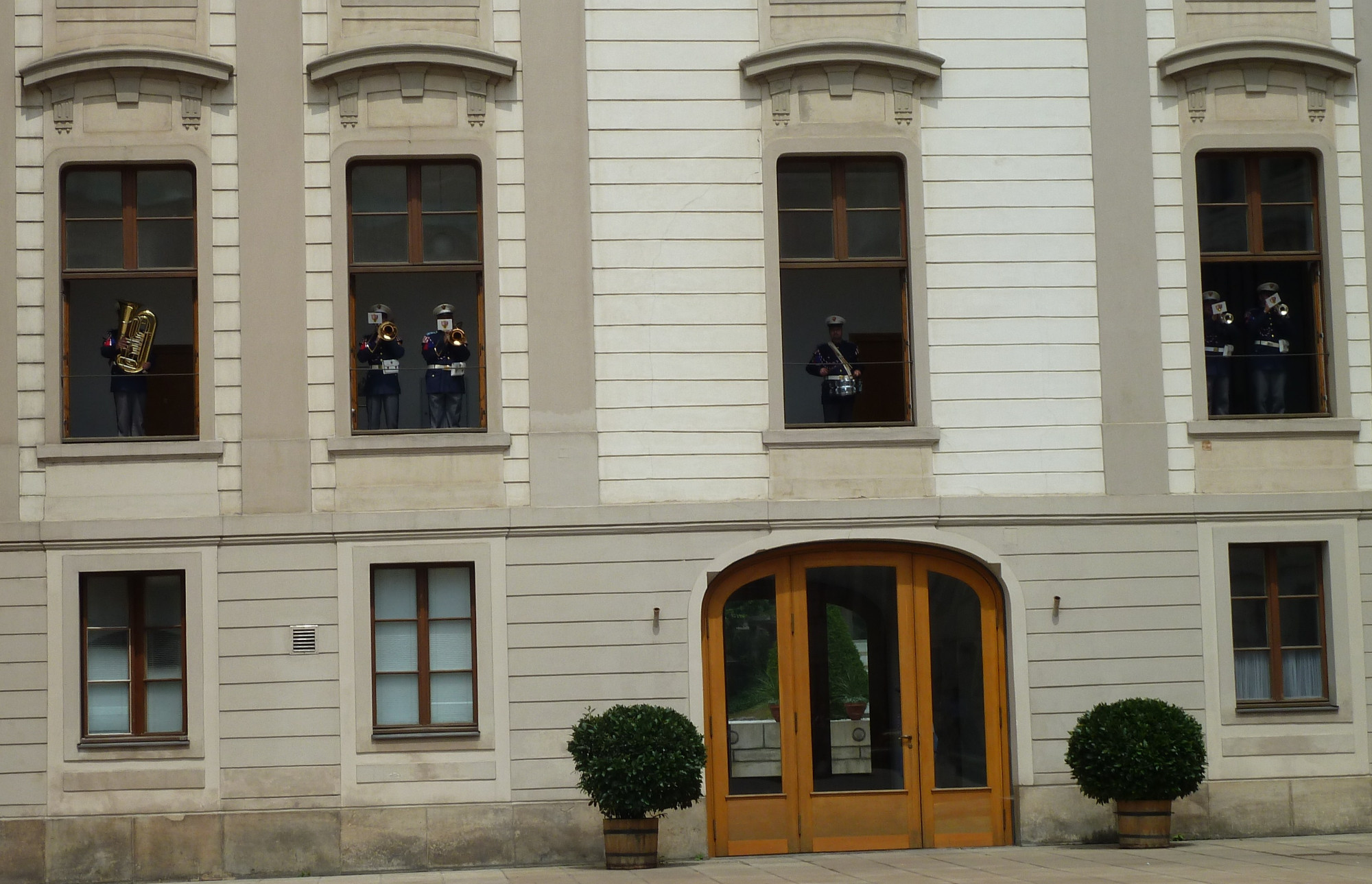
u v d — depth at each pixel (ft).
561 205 46.44
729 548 46.11
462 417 46.55
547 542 45.60
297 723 44.68
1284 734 47.19
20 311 45.39
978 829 46.96
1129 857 42.93
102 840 44.04
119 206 46.26
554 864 44.70
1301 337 49.11
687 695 45.57
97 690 45.11
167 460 45.27
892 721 47.14
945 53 48.01
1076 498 47.03
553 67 46.80
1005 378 47.29
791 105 47.21
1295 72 48.80
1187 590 47.32
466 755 44.91
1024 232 47.73
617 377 46.24
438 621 45.70
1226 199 49.19
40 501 44.98
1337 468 48.14
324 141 46.14
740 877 40.75
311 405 45.57
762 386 46.60
